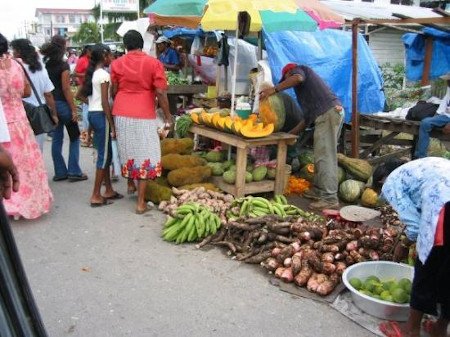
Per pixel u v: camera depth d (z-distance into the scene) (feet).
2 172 5.47
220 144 21.90
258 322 10.38
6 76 14.78
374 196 18.74
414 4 59.36
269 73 22.67
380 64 53.72
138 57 16.21
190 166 19.07
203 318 10.48
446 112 20.35
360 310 10.83
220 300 11.25
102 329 10.00
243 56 28.89
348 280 11.31
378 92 26.63
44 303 10.93
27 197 15.90
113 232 15.29
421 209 9.14
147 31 33.37
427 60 26.76
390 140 24.47
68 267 12.76
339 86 25.84
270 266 12.50
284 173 18.74
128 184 19.29
